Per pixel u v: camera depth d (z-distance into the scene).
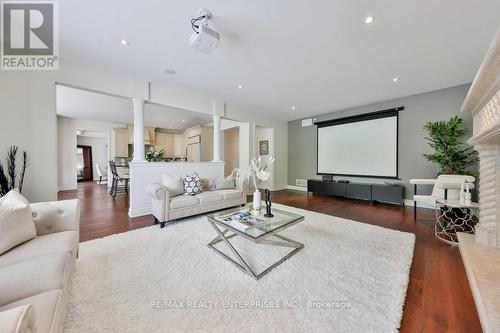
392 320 1.20
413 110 4.12
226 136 8.12
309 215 3.42
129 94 3.33
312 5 1.78
